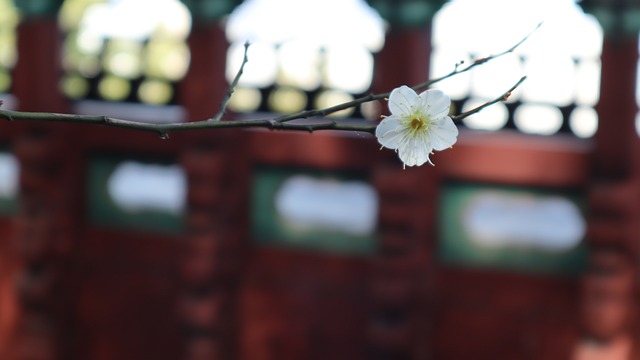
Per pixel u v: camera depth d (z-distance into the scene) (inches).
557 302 435.8
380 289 447.2
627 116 410.9
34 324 508.4
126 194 496.7
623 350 425.4
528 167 425.4
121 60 826.2
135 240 499.8
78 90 510.0
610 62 409.1
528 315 440.5
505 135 435.5
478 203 439.5
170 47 903.1
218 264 472.1
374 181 446.6
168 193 489.7
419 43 427.2
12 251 525.3
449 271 447.5
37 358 507.5
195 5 457.1
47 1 482.3
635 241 423.5
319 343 473.7
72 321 512.1
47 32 486.9
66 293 508.4
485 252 441.7
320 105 454.3
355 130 79.3
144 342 504.4
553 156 422.0
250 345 484.4
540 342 439.5
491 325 446.3
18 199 518.6
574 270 431.8
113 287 506.0
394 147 78.0
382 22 430.3
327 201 462.6
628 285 420.2
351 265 463.8
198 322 474.0
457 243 444.5
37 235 498.3
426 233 444.1
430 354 452.1
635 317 426.6
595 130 417.4
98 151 495.8
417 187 440.1
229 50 468.8
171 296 495.5
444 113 77.7
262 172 469.1
